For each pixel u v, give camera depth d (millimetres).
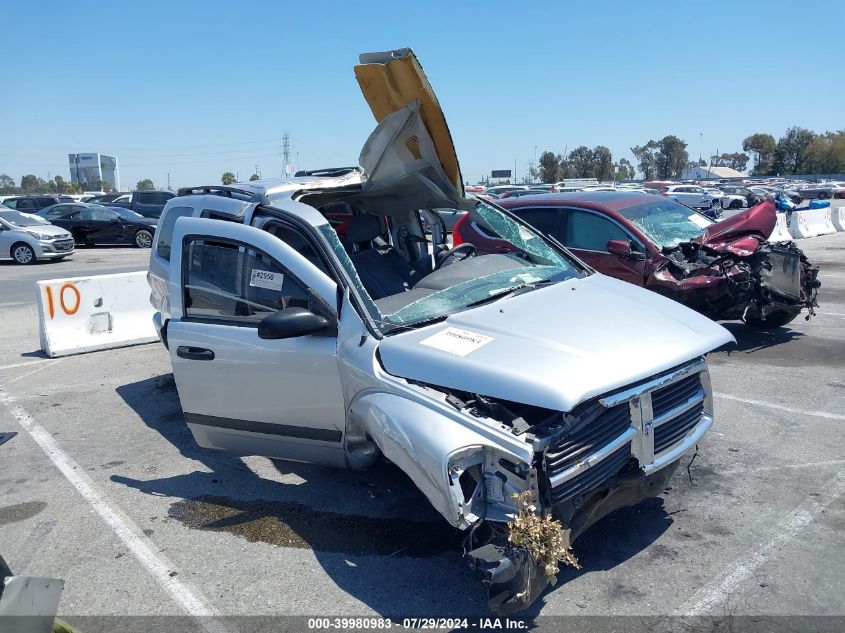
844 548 3625
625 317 3891
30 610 2020
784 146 99625
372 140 4574
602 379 3162
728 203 38406
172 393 6816
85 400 6699
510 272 4668
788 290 7473
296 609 3334
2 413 6402
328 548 3863
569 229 8156
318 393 3898
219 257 4367
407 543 3881
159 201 27500
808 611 3139
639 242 7516
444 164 4605
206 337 4320
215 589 3533
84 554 3930
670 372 3514
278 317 3709
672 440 3555
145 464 5141
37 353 8641
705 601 3236
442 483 3002
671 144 109250
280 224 4340
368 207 5523
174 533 4117
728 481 4434
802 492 4254
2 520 4363
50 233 19391
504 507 3025
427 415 3215
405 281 5254
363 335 3717
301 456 4246
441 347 3506
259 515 4270
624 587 3373
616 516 4051
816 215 21641
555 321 3766
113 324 8867
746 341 7867
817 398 5902
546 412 3246
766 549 3646
